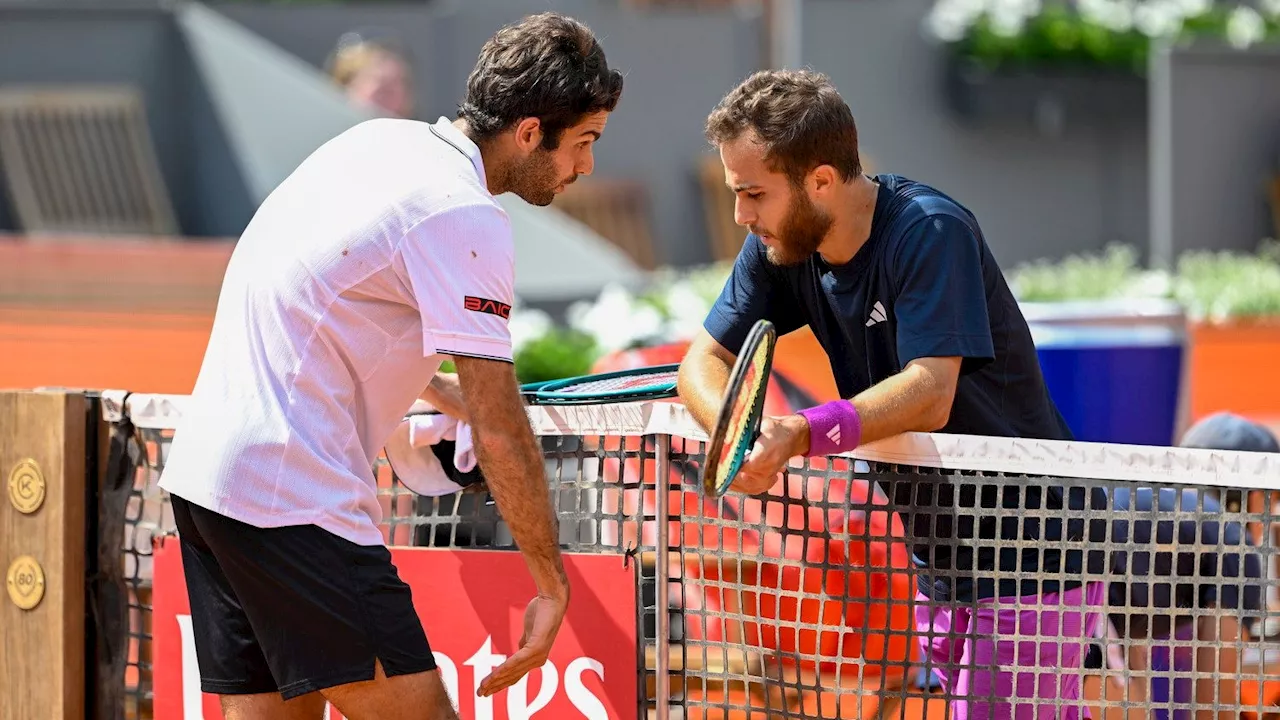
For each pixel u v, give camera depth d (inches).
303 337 418.0
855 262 455.8
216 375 425.1
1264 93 1888.5
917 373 427.5
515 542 450.9
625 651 469.1
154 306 1036.5
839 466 624.1
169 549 506.6
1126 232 2101.4
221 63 1581.0
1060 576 444.1
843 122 439.5
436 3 1909.4
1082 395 900.0
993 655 447.8
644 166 2014.0
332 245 416.2
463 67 1919.3
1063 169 2078.0
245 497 413.7
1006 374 462.9
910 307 435.8
